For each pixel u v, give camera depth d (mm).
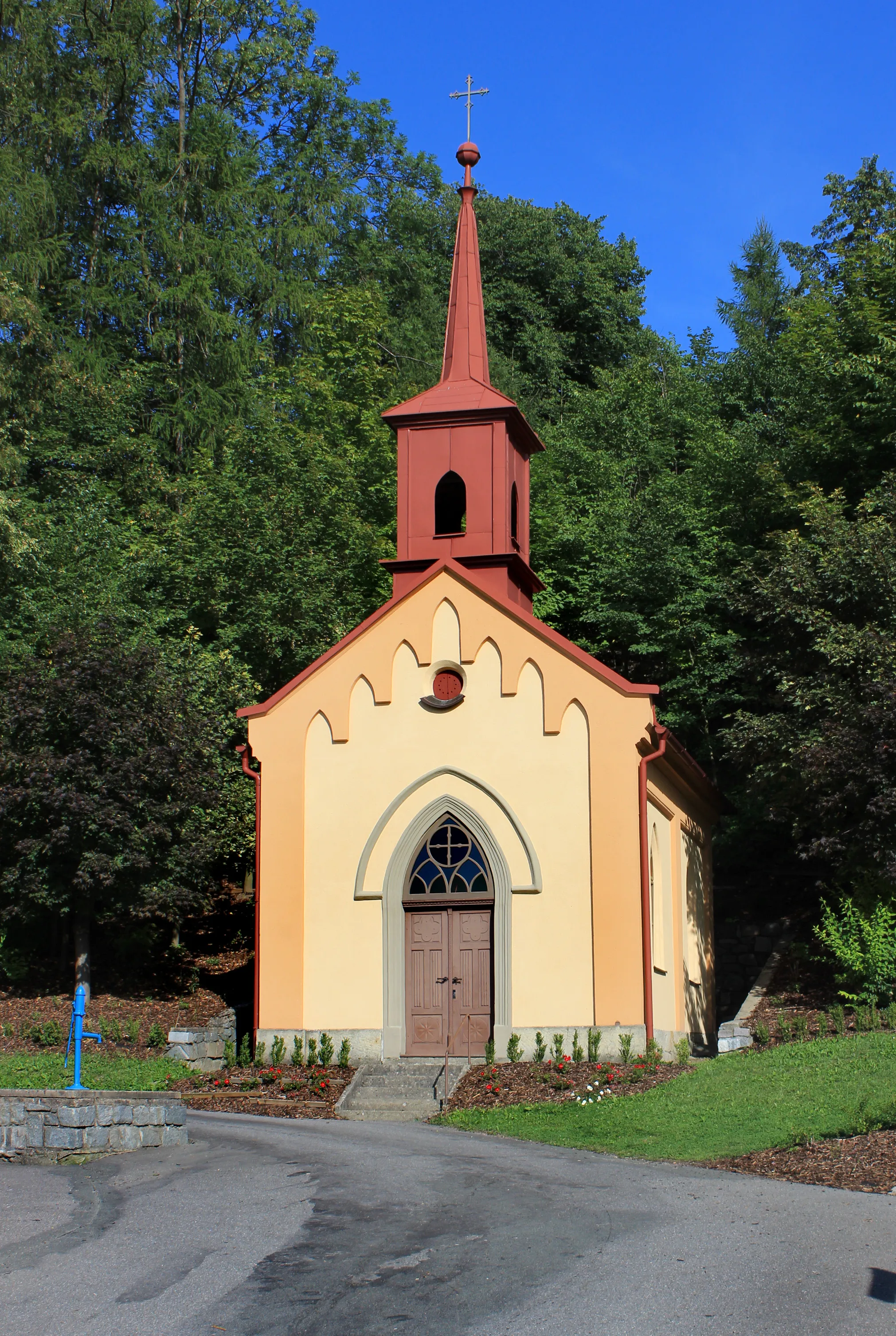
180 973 23500
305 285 39625
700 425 36562
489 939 19516
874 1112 12680
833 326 29844
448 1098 17016
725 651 28312
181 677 23750
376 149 46281
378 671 20531
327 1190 10688
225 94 43125
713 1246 8516
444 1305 7535
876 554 20938
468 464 21797
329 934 19844
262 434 30422
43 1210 10078
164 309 37875
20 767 20406
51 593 26219
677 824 22078
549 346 46188
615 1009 18359
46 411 34656
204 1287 8008
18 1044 19000
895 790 18078
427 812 19875
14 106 37719
